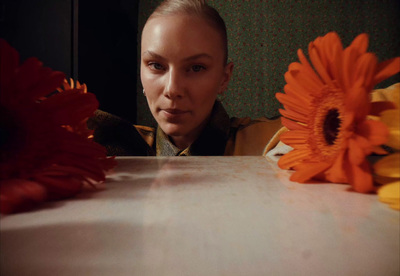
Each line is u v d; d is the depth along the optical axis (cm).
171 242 9
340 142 18
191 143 55
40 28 127
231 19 238
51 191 13
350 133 16
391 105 16
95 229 10
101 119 44
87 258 8
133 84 193
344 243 9
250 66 240
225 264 8
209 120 55
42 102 16
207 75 46
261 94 240
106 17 150
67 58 126
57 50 126
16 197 11
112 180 18
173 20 42
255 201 14
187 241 9
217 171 22
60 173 14
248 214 12
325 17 239
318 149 20
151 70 46
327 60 20
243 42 239
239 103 240
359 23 240
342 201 14
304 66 21
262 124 60
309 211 12
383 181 16
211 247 9
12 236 9
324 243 9
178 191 16
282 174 21
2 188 12
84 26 131
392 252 9
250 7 239
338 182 18
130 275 8
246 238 9
